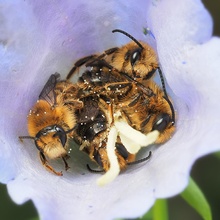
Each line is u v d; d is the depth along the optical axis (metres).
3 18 0.08
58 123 0.08
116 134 0.08
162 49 0.08
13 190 0.07
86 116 0.08
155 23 0.08
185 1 0.08
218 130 0.07
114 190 0.08
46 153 0.08
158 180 0.07
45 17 0.08
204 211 0.09
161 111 0.08
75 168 0.08
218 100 0.07
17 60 0.08
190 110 0.08
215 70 0.07
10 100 0.08
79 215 0.07
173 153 0.07
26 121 0.08
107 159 0.08
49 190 0.08
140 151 0.08
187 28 0.08
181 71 0.08
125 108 0.08
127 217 0.07
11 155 0.08
